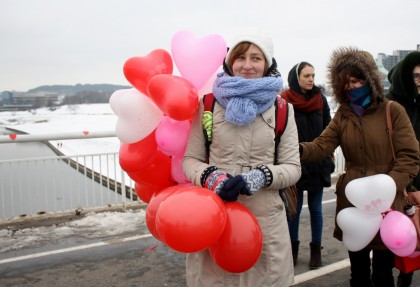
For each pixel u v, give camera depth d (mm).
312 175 3699
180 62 2535
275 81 2070
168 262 4223
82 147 11547
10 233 5168
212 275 2174
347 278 3779
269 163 2168
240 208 1999
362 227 2408
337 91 2607
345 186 2643
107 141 12211
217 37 2500
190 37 2617
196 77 2488
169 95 2145
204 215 1805
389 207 2393
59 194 5984
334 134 2746
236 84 2018
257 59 2160
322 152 2738
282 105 2211
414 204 2625
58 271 4039
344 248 4520
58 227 5379
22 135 5555
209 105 2189
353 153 2621
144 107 2547
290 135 2211
